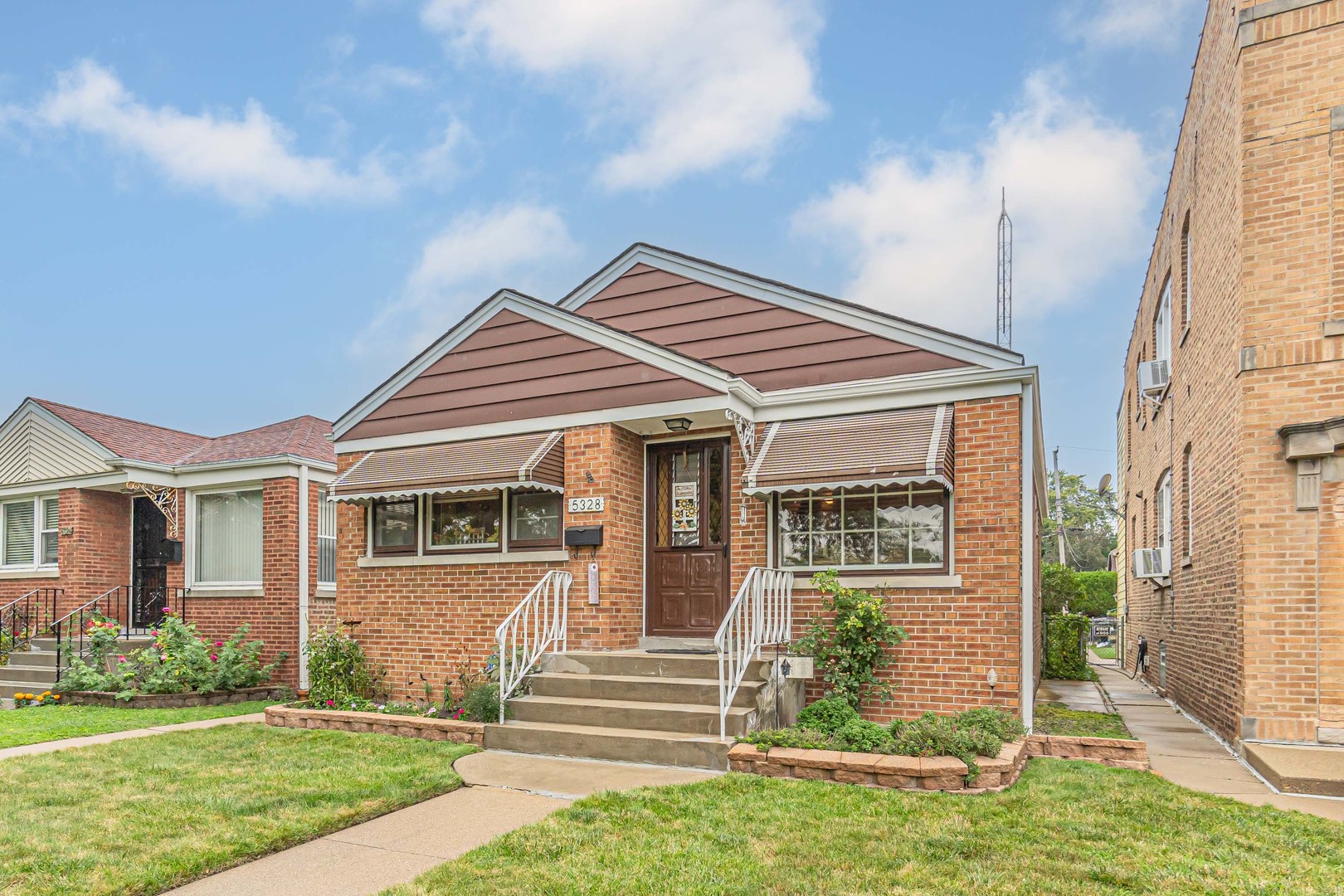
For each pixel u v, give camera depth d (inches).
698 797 231.6
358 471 412.2
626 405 366.3
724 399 345.4
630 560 379.2
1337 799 240.8
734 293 399.2
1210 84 381.4
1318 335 303.3
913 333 354.0
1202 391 397.1
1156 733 362.6
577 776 265.7
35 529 597.3
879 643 326.0
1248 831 204.7
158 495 545.0
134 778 262.7
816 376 373.4
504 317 403.2
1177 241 486.3
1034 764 280.8
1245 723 302.4
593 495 369.4
